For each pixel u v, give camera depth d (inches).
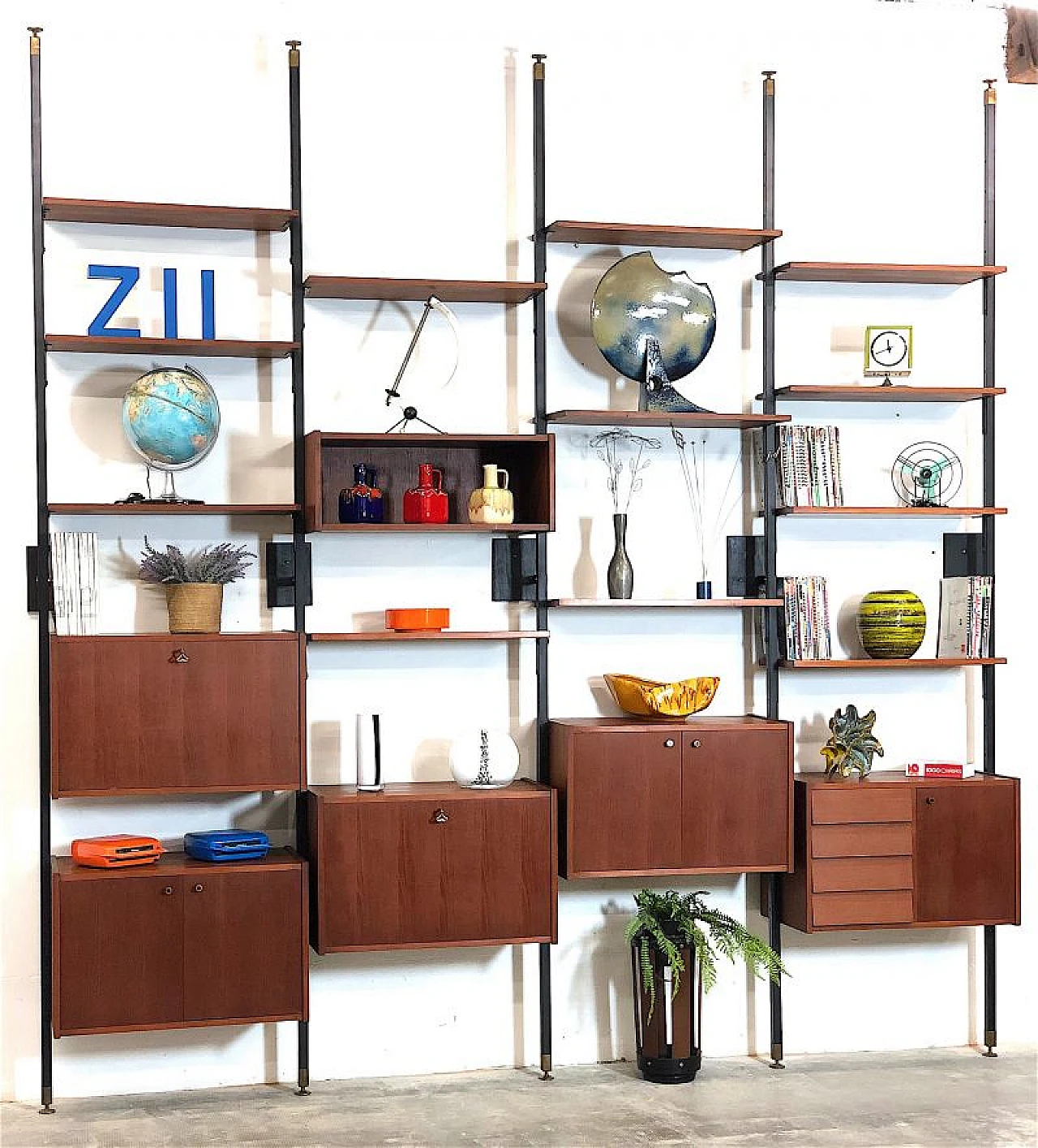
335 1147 160.9
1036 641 206.8
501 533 192.1
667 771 183.9
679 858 184.1
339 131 189.6
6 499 179.0
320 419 189.3
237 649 173.8
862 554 203.3
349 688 189.6
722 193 200.2
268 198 187.5
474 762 182.7
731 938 187.5
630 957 195.0
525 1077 188.2
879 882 188.4
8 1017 178.9
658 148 198.7
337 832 174.6
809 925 187.0
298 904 173.6
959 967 205.0
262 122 187.5
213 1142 162.7
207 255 186.4
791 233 201.9
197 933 170.6
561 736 184.7
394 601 190.9
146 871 169.5
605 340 190.2
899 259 204.7
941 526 205.6
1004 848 191.5
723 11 200.5
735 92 200.7
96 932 167.9
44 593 176.4
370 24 190.7
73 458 181.9
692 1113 172.9
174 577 175.2
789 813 186.9
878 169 204.4
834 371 203.0
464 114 193.5
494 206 194.4
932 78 205.9
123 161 183.5
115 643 170.1
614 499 197.2
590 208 196.5
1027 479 207.2
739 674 199.8
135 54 183.9
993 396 197.5
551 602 187.6
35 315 177.2
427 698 191.9
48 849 176.4
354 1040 188.2
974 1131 166.4
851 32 203.8
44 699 176.1
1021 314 207.0
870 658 199.5
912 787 189.3
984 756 202.8
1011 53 203.0
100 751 169.6
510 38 194.7
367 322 190.7
